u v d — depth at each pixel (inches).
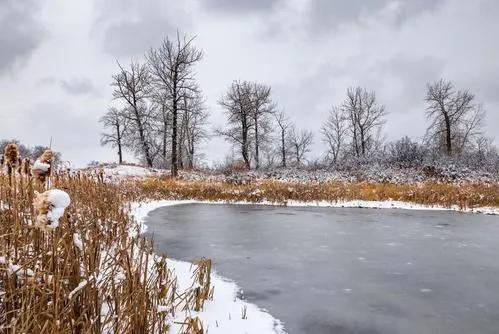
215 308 202.2
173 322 159.2
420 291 240.8
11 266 111.2
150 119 1670.8
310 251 341.1
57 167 287.7
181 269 270.4
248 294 231.3
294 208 669.3
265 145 1841.8
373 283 255.1
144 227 448.1
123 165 1473.9
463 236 410.0
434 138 1743.4
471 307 216.4
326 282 256.1
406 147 1277.1
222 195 802.8
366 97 2033.7
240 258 314.8
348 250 344.2
